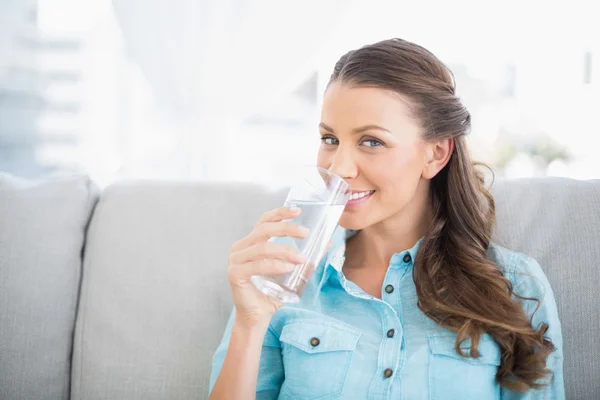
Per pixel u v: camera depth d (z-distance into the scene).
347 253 1.22
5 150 2.54
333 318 1.10
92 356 1.21
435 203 1.17
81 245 1.29
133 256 1.25
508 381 1.05
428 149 1.09
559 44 2.52
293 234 0.88
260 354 1.09
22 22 2.50
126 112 2.51
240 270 0.92
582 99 2.56
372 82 1.02
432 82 1.06
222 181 1.36
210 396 1.03
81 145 2.54
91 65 2.52
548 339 1.08
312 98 2.51
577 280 1.19
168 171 2.33
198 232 1.27
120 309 1.23
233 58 2.25
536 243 1.22
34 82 2.53
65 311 1.23
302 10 2.23
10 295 1.20
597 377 1.16
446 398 1.02
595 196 1.26
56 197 1.29
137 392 1.19
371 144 1.03
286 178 2.50
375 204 1.04
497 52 2.52
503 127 2.58
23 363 1.18
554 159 2.59
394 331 1.06
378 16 2.46
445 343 1.05
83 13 2.51
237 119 2.29
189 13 2.23
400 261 1.14
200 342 1.21
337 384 1.05
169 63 2.24
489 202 1.21
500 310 1.06
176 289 1.23
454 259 1.12
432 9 2.47
